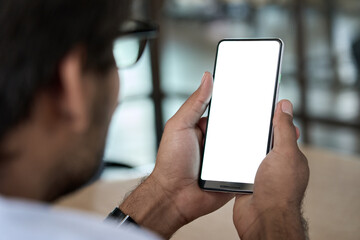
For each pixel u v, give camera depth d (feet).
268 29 14.80
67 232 1.38
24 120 1.49
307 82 14.52
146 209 3.33
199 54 15.99
